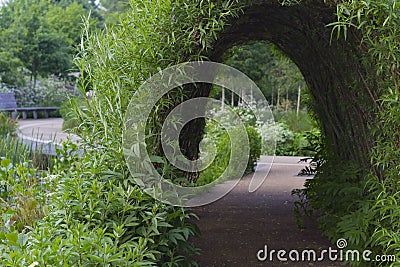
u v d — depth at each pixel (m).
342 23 2.52
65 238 2.66
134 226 2.83
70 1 32.75
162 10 2.90
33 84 23.00
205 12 2.84
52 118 21.19
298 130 13.45
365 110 3.49
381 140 3.12
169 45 2.91
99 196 2.79
